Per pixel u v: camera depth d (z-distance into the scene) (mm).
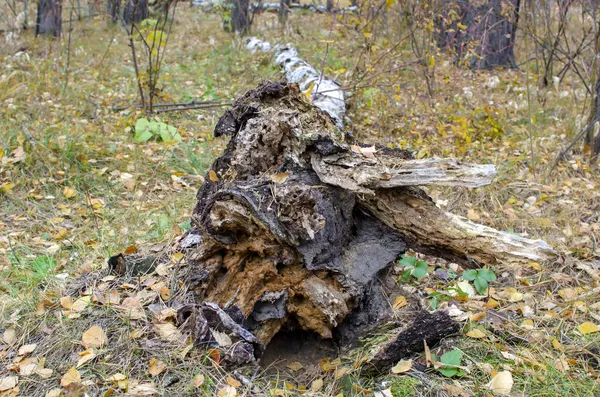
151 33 4156
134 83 4961
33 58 5461
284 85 2094
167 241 2580
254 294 1940
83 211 2967
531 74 5168
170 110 4312
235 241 1963
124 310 2055
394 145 3715
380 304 2004
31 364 1884
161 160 3518
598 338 2006
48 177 3229
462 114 4207
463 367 1831
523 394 1776
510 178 3305
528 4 4184
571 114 4203
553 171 3350
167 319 1996
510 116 4336
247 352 1821
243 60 5973
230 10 7410
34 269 2475
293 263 1928
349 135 2127
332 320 1895
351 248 2029
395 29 4961
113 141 3727
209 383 1785
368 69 3922
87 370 1842
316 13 9070
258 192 1897
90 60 5477
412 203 1995
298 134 1942
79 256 2602
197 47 6676
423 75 4730
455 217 1970
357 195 1986
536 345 1990
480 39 5094
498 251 1901
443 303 2178
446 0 4984
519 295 2260
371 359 1852
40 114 3957
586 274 2479
